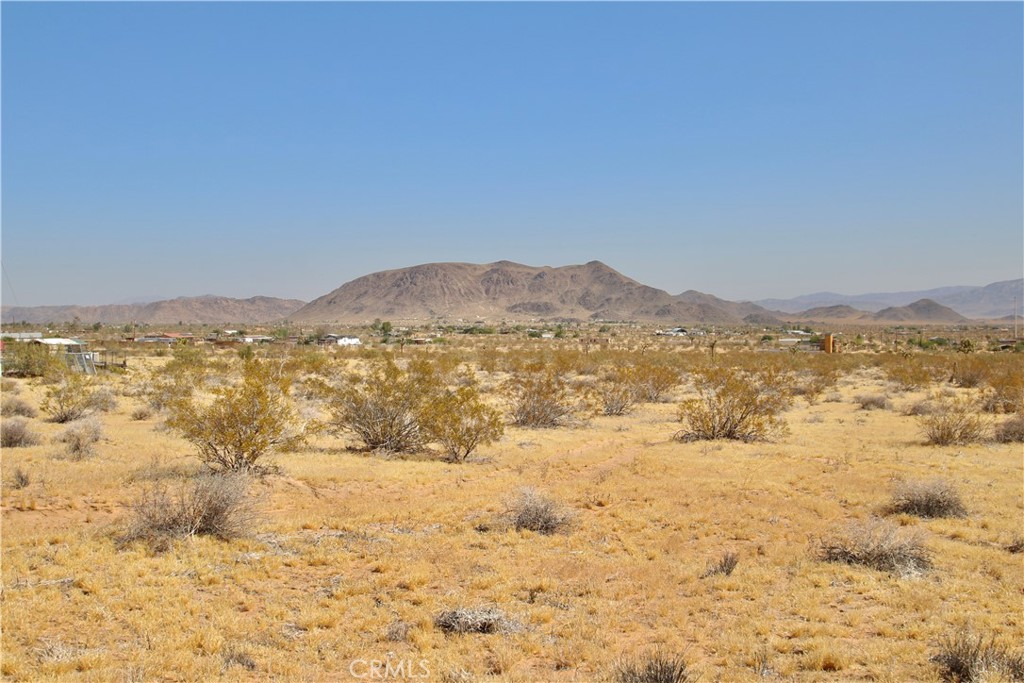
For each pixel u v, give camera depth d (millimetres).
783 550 10766
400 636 7684
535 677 6777
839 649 7410
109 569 9203
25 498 12594
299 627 7906
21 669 6531
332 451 19312
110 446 18688
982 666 6758
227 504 11062
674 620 8188
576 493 14430
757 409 22812
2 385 33406
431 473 16547
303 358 52000
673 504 13648
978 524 12281
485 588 9250
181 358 48281
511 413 26984
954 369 46250
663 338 151000
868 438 22438
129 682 6336
